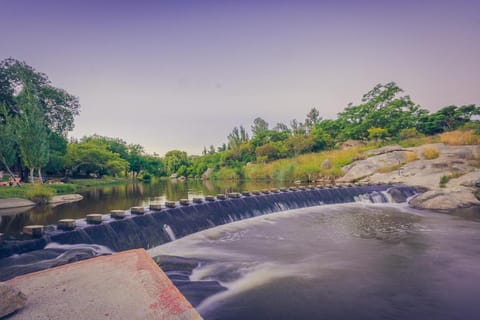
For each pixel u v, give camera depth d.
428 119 53.34
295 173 42.03
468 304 6.67
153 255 9.65
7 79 35.97
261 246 11.05
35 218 15.81
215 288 7.38
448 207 18.34
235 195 17.28
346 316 6.18
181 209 13.39
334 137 62.94
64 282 3.67
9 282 3.68
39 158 31.12
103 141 88.25
